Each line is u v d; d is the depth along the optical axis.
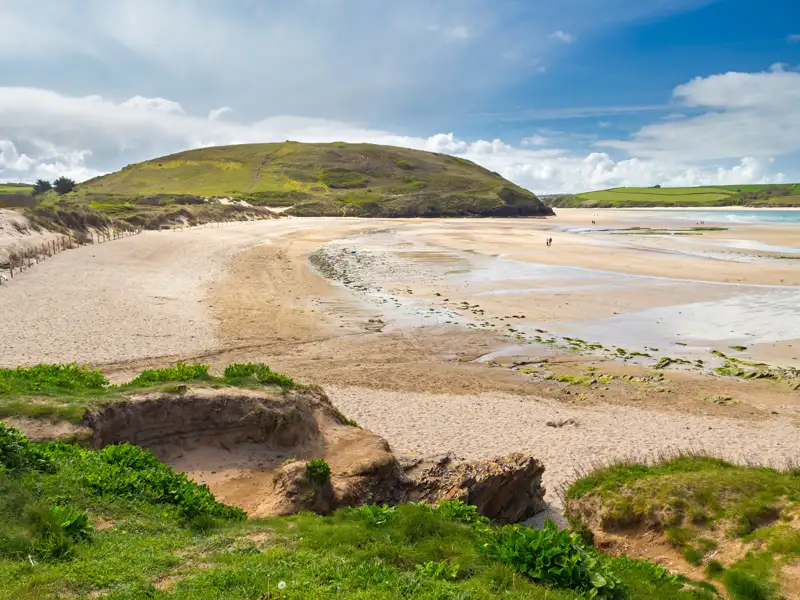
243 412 12.86
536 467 13.17
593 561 7.18
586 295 36.19
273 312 31.30
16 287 31.12
